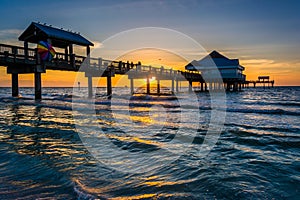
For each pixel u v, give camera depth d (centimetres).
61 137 663
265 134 704
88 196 291
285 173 378
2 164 429
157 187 323
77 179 353
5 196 301
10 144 582
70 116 1123
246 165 419
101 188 321
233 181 342
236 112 1291
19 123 905
